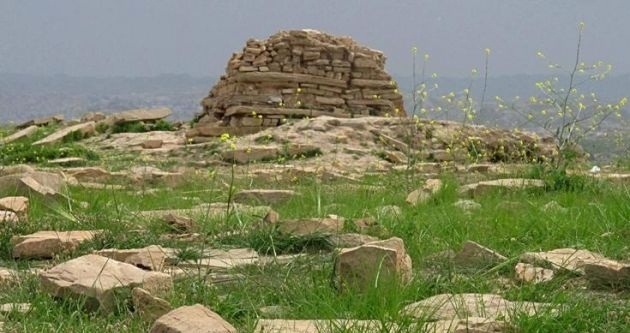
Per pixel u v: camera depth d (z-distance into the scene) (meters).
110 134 38.94
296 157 29.47
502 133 30.16
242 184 21.31
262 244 10.58
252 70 39.19
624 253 10.08
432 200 16.28
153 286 7.67
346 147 30.20
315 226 11.22
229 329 6.33
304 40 39.56
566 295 7.57
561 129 19.36
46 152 31.08
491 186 17.30
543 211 13.02
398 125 32.16
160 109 42.25
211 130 36.66
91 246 10.47
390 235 11.20
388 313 6.76
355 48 40.94
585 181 17.61
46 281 7.69
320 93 39.75
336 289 7.94
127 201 16.08
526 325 6.52
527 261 9.33
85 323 6.87
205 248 10.68
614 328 6.68
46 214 13.02
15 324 6.89
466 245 9.62
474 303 7.50
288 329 6.72
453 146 27.38
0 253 10.30
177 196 17.56
